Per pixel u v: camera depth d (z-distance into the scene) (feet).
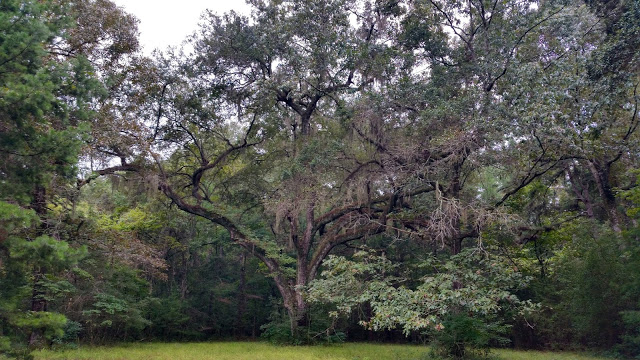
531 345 66.08
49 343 54.70
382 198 62.18
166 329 83.76
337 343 71.87
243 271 95.50
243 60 65.41
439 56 57.93
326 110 69.72
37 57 28.53
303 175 58.44
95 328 67.31
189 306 87.81
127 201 74.90
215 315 92.48
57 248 25.09
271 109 69.31
